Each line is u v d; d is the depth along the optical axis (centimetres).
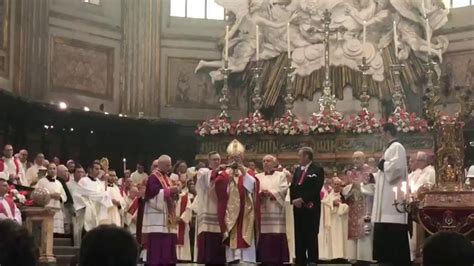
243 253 1230
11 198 1324
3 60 2066
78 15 2400
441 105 2428
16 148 2077
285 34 2478
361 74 2372
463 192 1060
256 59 2445
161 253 1209
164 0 2655
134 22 2573
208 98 2630
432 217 1060
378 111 2348
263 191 1258
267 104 2433
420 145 2028
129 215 1702
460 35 2467
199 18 2694
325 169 2108
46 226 1333
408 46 2416
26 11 2173
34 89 2202
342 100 2366
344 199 1473
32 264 343
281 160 2138
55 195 1575
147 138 2483
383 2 2453
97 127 2325
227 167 1255
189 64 2644
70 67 2355
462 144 1104
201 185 1260
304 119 2386
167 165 1243
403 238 1102
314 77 2405
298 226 1215
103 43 2480
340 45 2420
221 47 2641
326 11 2288
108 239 344
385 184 1115
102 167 1792
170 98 2603
